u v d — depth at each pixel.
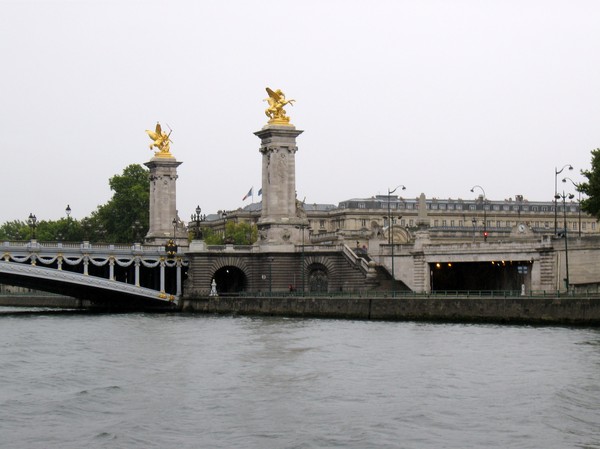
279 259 165.62
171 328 122.25
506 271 150.25
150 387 73.19
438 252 152.12
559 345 92.25
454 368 80.31
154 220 197.62
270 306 145.25
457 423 60.78
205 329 119.88
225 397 69.19
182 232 199.00
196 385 74.00
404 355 88.88
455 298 121.12
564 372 77.06
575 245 136.00
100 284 158.50
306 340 103.12
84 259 157.38
